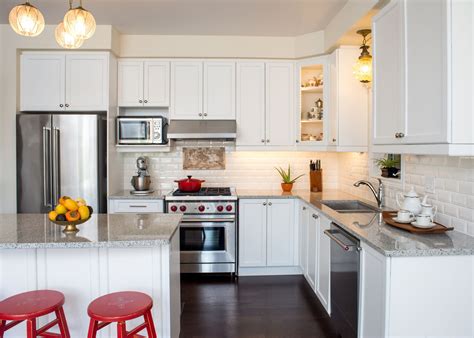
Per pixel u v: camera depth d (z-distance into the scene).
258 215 3.83
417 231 2.04
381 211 2.81
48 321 2.12
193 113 4.06
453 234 2.04
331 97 3.69
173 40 3.98
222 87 4.07
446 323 1.77
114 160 3.98
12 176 3.72
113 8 3.26
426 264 1.75
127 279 2.12
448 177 2.20
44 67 3.77
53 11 3.33
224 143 4.41
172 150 4.39
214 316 2.89
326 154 4.43
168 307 2.11
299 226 3.81
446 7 1.64
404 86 2.02
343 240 2.30
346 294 2.29
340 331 2.44
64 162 3.58
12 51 3.69
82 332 2.12
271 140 4.10
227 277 3.82
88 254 2.12
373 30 2.46
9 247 1.82
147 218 2.51
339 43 3.40
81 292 2.12
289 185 4.18
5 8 3.24
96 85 3.77
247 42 4.00
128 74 4.03
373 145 2.46
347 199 3.54
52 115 3.57
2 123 3.70
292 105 4.10
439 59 1.70
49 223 2.34
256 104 4.09
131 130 3.92
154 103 4.05
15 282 2.09
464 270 1.77
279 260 3.86
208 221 3.77
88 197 3.60
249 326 2.73
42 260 2.10
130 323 2.15
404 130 2.02
